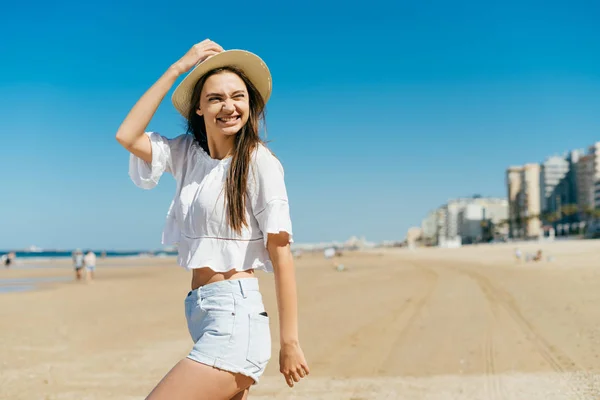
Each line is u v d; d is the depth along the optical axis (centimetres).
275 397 541
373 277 2497
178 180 255
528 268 2830
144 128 243
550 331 864
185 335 970
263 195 230
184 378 214
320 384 590
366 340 841
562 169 16225
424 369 647
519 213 17138
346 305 1319
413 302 1323
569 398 508
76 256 3142
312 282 2278
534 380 579
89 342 912
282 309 228
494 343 782
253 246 232
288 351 225
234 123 240
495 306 1188
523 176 16888
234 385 220
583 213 13750
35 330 1060
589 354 691
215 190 232
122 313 1341
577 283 1670
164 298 1766
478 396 527
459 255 6397
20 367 710
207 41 254
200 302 228
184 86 251
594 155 14112
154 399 212
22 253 19750
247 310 225
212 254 229
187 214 238
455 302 1288
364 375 626
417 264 4084
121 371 686
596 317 976
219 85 238
